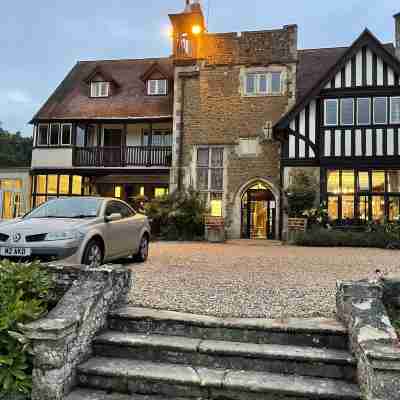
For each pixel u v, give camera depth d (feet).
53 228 18.03
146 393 9.98
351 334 10.48
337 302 12.50
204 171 53.57
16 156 129.18
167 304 13.60
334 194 46.98
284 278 19.36
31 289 12.38
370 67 46.29
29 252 17.21
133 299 14.17
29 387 9.72
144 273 20.34
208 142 53.57
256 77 53.06
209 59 54.65
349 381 9.84
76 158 60.95
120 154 60.34
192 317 12.01
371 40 45.88
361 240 41.14
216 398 9.65
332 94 47.14
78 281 12.40
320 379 9.93
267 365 10.39
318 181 47.39
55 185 62.18
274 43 52.85
